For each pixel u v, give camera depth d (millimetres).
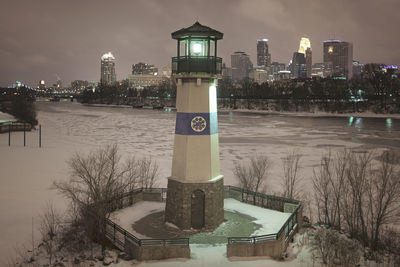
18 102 169500
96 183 29828
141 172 40812
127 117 171875
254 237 22484
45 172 49812
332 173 49438
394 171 48875
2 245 26344
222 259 21781
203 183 26141
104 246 24125
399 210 33000
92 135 99812
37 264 22594
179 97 26922
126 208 30594
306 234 26656
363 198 34844
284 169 51375
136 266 20984
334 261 21938
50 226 27531
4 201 36719
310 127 125250
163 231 25875
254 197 32406
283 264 21391
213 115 27000
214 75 25719
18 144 77688
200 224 26328
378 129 118125
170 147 78250
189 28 25625
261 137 96875
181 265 21016
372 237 26188
